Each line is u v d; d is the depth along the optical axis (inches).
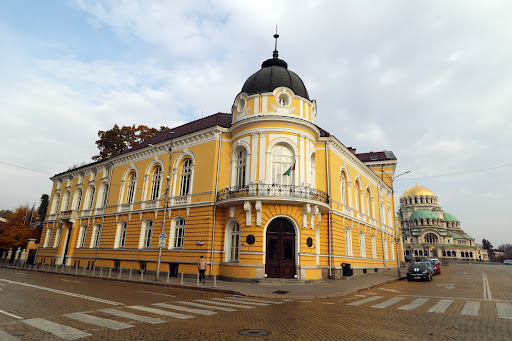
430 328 321.7
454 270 1681.8
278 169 847.1
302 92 936.3
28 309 369.4
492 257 5275.6
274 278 753.6
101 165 1349.7
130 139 1846.7
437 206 4635.8
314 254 809.5
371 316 385.1
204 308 412.8
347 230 1083.3
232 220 845.2
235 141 909.8
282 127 852.6
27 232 1809.8
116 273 995.9
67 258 1290.6
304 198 788.6
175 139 1034.7
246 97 909.8
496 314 400.5
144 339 255.1
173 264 911.7
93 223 1270.9
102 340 249.8
